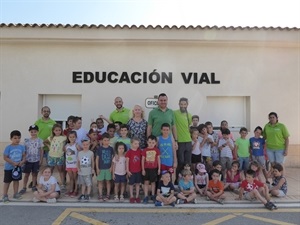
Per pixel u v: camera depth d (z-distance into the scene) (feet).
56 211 15.33
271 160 21.06
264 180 21.54
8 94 26.45
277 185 17.88
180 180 17.29
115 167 16.96
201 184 18.44
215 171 17.48
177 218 14.47
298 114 27.04
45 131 21.33
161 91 26.76
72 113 27.07
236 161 19.76
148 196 17.11
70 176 17.93
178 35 25.50
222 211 15.57
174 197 16.40
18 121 26.40
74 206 16.16
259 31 25.63
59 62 26.63
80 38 25.41
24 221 13.89
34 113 26.43
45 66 26.58
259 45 26.78
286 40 25.77
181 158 18.57
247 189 17.17
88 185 17.28
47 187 16.92
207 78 26.91
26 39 25.59
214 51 26.99
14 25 24.89
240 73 27.02
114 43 26.40
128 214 14.98
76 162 17.74
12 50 26.55
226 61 26.99
